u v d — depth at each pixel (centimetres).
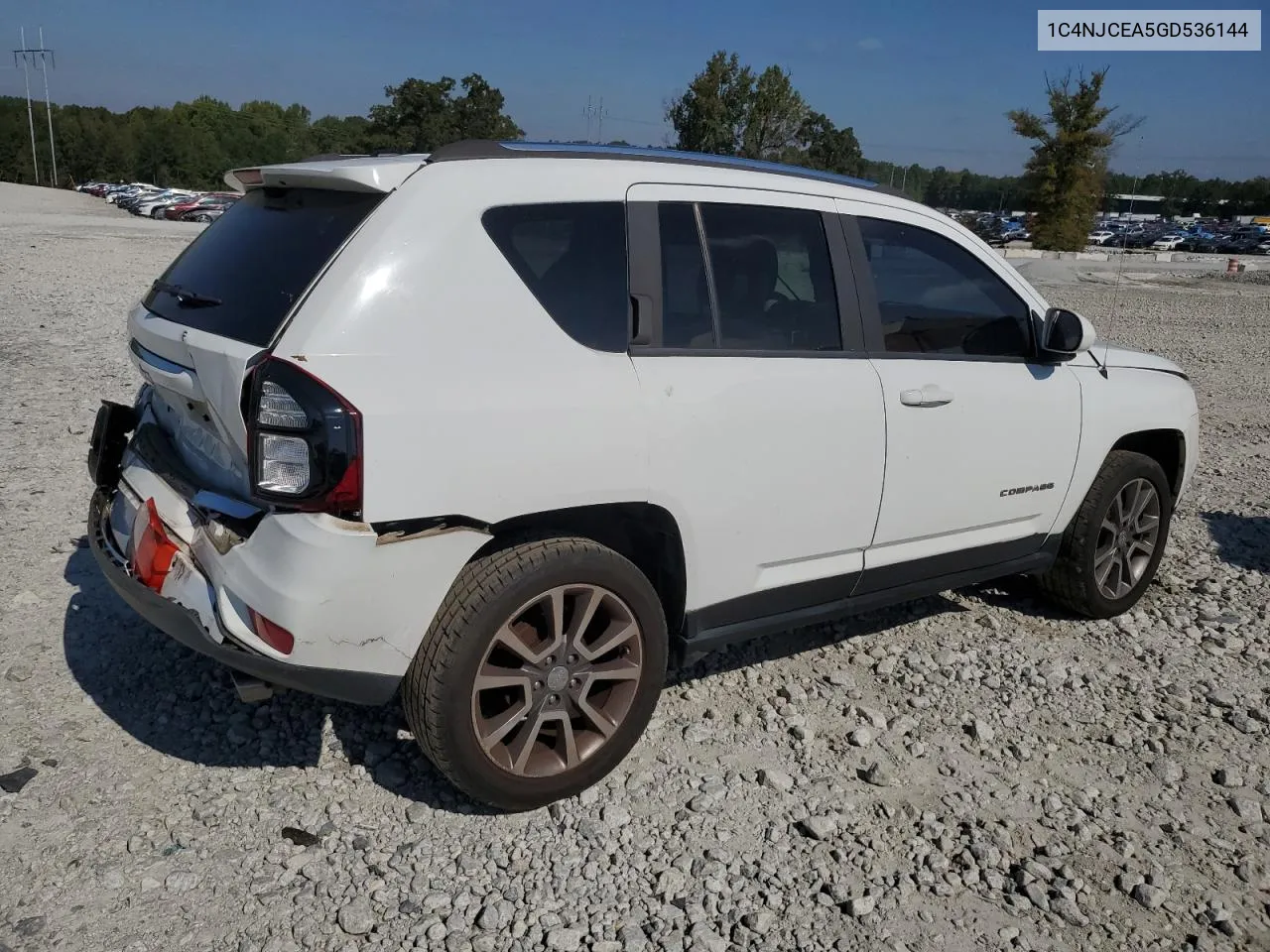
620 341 326
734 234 358
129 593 315
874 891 302
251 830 312
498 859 305
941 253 418
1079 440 457
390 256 288
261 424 272
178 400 328
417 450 280
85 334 1160
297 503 273
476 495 292
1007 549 452
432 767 348
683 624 358
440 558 293
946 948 282
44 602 451
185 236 3388
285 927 274
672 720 389
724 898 295
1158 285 3550
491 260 303
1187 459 530
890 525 397
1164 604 535
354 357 278
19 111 11475
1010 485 436
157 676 396
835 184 397
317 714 377
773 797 344
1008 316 439
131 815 315
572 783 329
